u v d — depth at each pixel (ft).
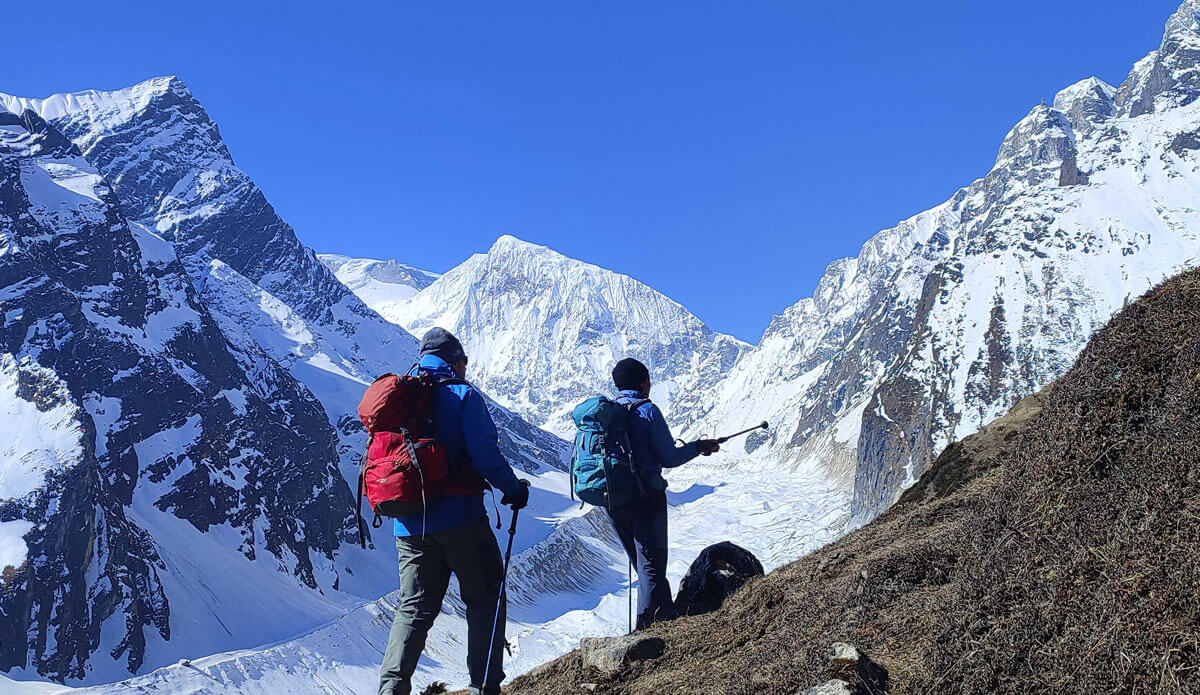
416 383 21.35
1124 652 14.11
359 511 21.24
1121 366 17.43
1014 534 17.31
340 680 385.70
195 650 429.38
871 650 19.19
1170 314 17.74
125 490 534.37
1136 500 15.53
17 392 491.72
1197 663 13.20
